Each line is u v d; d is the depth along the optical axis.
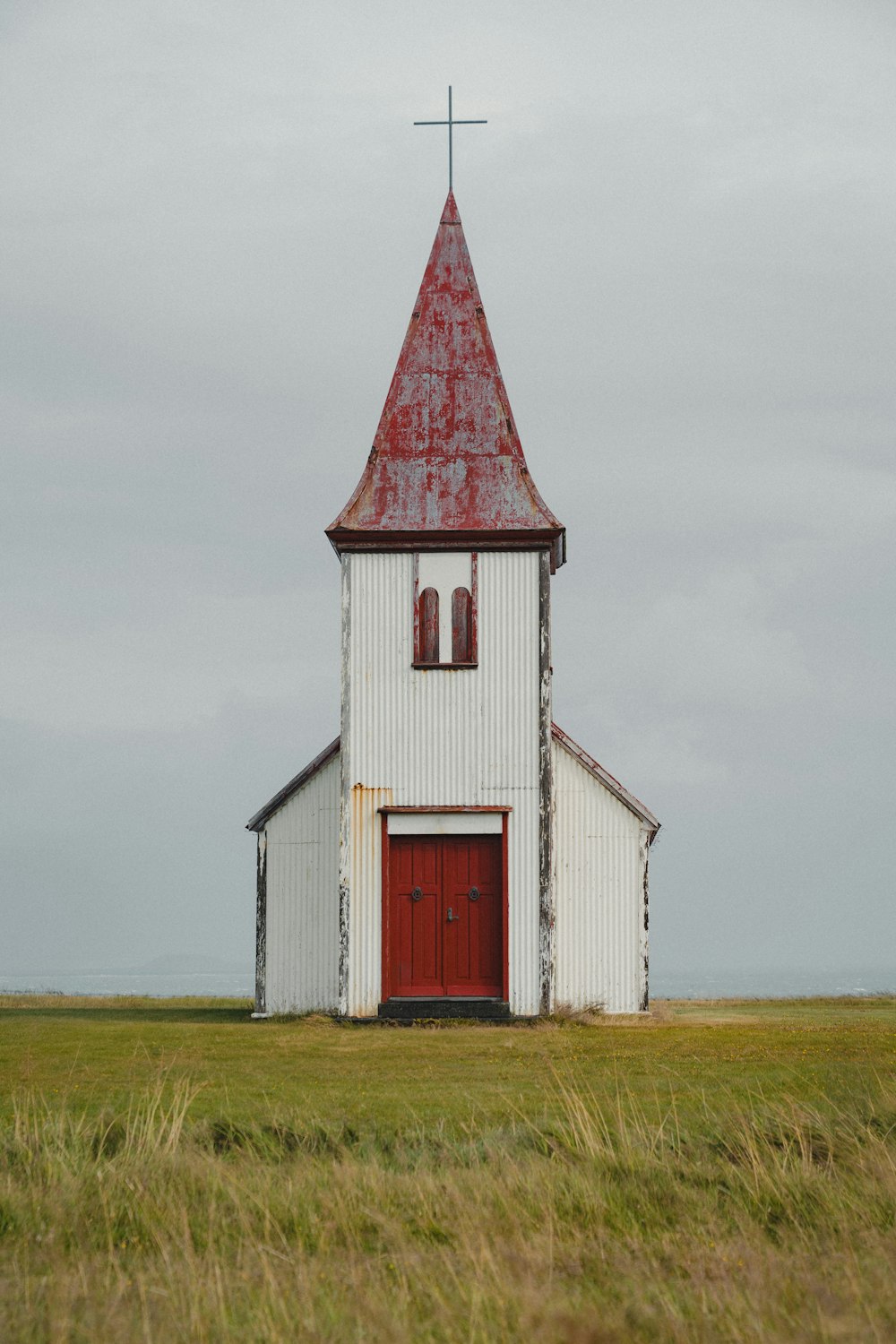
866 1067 19.95
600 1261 11.02
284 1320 9.55
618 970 33.06
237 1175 12.97
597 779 33.56
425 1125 15.65
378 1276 10.59
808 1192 12.73
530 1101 17.34
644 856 33.38
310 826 33.38
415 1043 24.42
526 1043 24.41
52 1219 12.00
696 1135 14.82
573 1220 12.15
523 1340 9.32
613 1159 13.50
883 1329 9.45
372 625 30.86
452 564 30.94
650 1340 9.45
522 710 30.56
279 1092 18.14
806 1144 14.11
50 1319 9.66
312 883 33.19
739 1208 12.59
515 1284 10.15
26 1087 18.45
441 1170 13.17
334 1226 11.72
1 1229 11.97
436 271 33.00
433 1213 12.09
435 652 30.81
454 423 31.84
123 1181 12.73
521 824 30.30
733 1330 9.31
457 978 30.14
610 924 33.19
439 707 30.61
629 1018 31.58
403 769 30.50
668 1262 11.05
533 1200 12.35
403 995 30.06
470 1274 10.34
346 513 31.11
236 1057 22.09
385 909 30.14
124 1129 14.83
